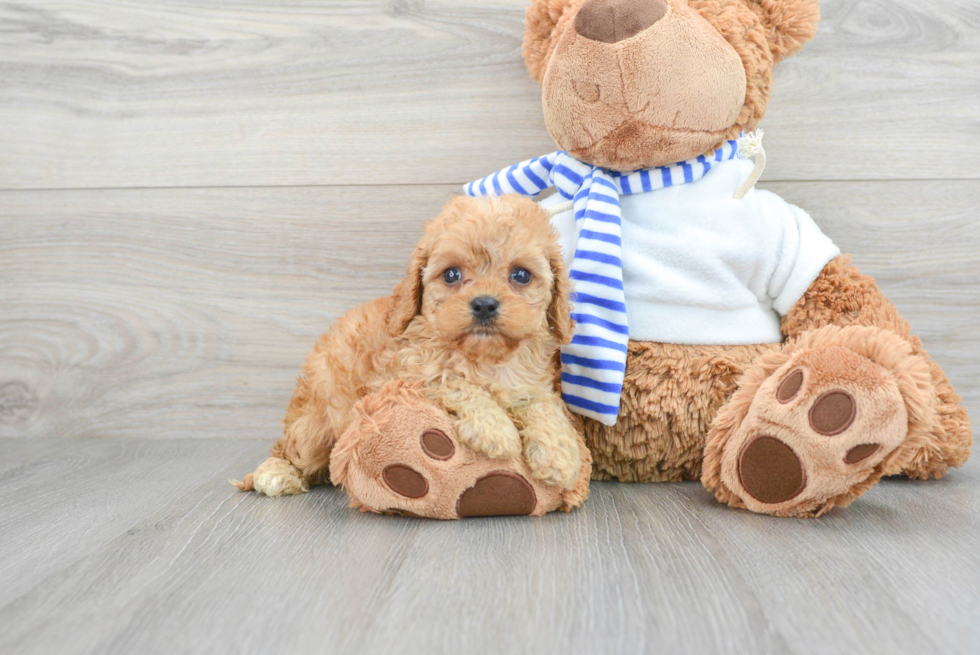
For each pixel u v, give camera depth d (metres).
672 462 1.72
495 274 1.46
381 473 1.40
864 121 2.07
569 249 1.76
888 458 1.34
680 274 1.70
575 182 1.77
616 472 1.76
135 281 2.23
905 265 2.10
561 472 1.41
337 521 1.44
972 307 2.09
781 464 1.40
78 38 2.19
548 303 1.53
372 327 1.61
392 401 1.43
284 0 2.15
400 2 2.13
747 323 1.72
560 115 1.66
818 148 2.09
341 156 2.17
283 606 1.04
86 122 2.21
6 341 2.27
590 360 1.61
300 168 2.18
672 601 1.04
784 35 1.71
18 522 1.44
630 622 0.98
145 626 0.99
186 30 2.17
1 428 2.29
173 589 1.11
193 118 2.19
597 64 1.56
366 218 2.18
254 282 2.21
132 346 2.25
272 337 2.22
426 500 1.40
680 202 1.73
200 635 0.96
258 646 0.93
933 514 1.44
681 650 0.91
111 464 1.94
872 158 2.08
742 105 1.67
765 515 1.45
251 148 2.19
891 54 2.06
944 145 2.07
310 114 2.17
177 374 2.24
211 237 2.21
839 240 2.10
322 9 2.15
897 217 2.09
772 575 1.13
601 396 1.60
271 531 1.38
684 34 1.54
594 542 1.29
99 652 0.92
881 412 1.31
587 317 1.62
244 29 2.16
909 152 2.08
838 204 2.10
